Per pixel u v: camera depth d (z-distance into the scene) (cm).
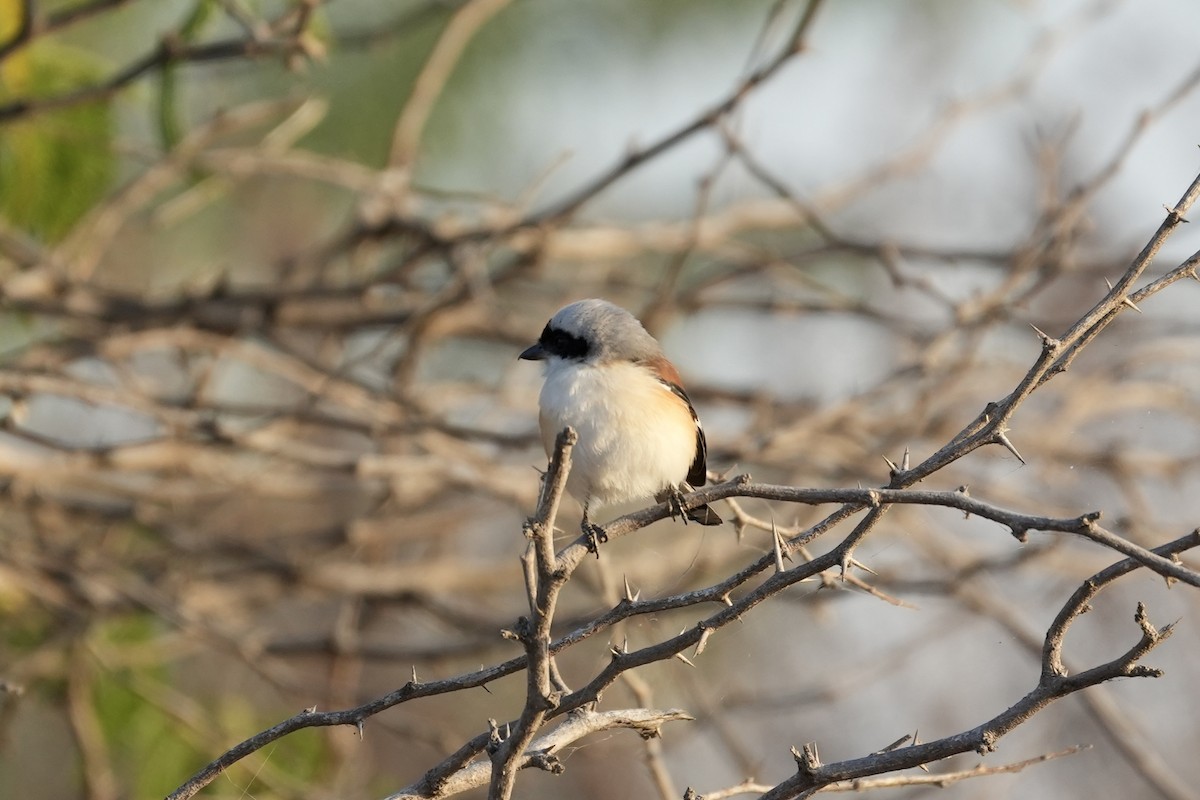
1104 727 1005
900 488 539
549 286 1516
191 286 1273
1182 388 1313
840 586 601
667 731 1341
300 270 1376
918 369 1153
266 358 1175
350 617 1288
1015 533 496
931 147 1362
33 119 1140
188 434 1105
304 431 1390
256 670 1167
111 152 1224
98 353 1152
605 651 778
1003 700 1481
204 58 970
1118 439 1401
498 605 1565
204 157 1212
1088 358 1461
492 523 1705
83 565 1205
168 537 1245
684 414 868
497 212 1349
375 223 1348
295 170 1235
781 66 1042
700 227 1262
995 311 1186
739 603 548
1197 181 530
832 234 1196
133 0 985
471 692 1594
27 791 1541
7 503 1178
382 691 1627
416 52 1498
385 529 1298
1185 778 1374
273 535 1398
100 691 1284
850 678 1240
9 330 1461
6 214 1212
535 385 1359
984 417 539
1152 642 500
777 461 1218
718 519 784
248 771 1242
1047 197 1199
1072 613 518
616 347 869
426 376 1698
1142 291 533
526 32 1570
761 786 611
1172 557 511
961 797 1257
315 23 1098
